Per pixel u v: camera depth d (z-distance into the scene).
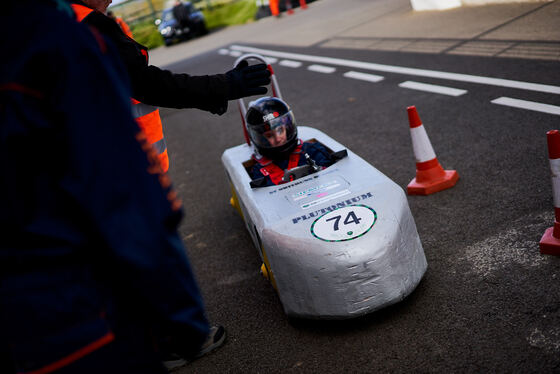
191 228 4.96
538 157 4.21
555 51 6.53
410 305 2.99
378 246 2.71
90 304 1.28
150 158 1.38
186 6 23.41
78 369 1.27
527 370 2.32
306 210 3.04
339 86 8.17
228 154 4.36
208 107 2.27
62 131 1.23
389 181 3.14
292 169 3.52
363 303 2.74
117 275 1.28
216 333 3.15
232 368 2.91
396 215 2.87
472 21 9.38
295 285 2.84
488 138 4.83
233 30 21.75
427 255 3.43
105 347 1.30
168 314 1.30
